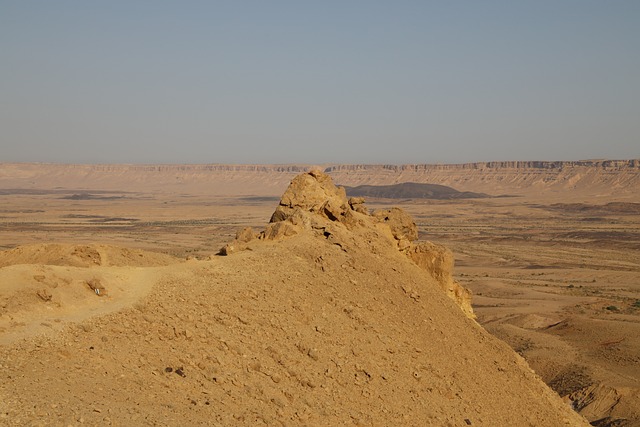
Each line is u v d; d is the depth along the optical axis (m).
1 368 19.33
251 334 26.47
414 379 28.98
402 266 38.47
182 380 22.02
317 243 36.62
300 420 22.53
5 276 24.47
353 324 30.47
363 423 24.03
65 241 158.62
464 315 38.16
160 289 27.67
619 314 85.50
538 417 32.84
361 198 45.00
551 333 74.56
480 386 31.94
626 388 52.28
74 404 18.20
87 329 22.95
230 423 20.34
